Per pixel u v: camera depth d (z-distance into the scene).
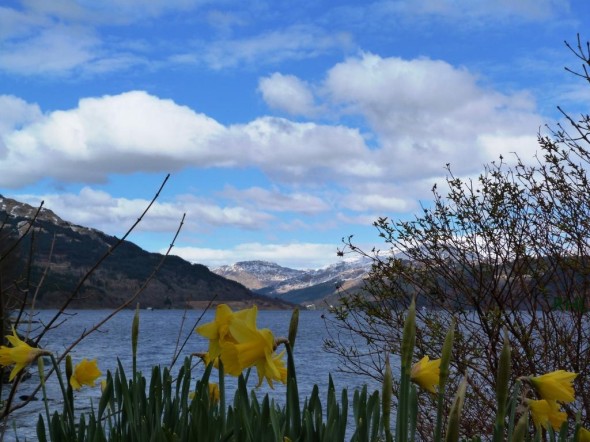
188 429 1.84
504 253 4.99
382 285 5.08
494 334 4.63
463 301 4.99
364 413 1.70
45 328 2.97
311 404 1.79
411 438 1.50
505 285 4.85
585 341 4.82
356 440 1.66
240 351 1.56
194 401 1.86
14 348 2.02
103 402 1.94
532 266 4.88
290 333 1.62
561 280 4.80
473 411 4.70
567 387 1.59
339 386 13.59
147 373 15.88
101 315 148.25
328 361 30.61
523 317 4.95
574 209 4.88
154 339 55.62
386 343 5.03
